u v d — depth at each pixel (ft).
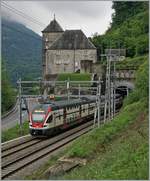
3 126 199.62
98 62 296.10
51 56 324.39
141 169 60.03
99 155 98.27
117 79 247.91
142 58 260.42
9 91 270.26
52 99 181.78
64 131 170.71
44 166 94.12
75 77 281.33
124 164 69.62
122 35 329.31
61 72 322.96
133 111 168.04
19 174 86.33
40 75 291.58
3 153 109.50
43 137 151.43
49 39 338.95
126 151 81.30
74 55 322.14
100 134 124.67
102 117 219.41
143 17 322.34
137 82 211.20
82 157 98.12
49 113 150.92
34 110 151.94
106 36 345.72
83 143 113.39
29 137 149.18
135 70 246.06
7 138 146.41
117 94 250.16
